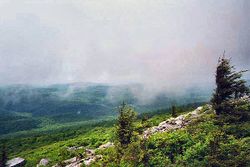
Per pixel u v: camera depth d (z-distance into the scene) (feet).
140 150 135.33
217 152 114.73
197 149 123.13
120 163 137.18
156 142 135.85
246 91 142.72
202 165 115.03
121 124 158.30
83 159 181.98
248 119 136.26
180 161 123.54
